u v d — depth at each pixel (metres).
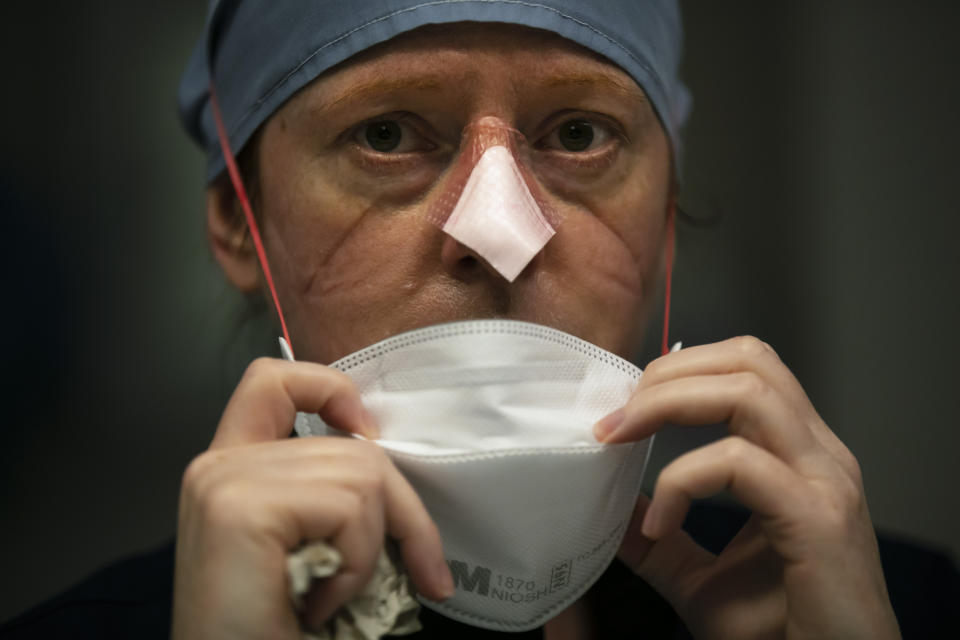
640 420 0.84
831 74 2.48
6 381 2.21
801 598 0.80
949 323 2.45
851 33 2.47
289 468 0.73
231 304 1.64
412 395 0.89
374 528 0.73
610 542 0.93
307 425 0.91
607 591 1.11
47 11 2.24
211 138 1.28
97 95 2.26
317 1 1.02
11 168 2.22
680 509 0.80
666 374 0.85
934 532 2.42
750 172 2.48
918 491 2.44
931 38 2.45
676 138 1.27
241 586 0.69
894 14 2.46
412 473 0.86
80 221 2.25
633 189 1.08
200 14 2.30
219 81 1.21
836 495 0.81
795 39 2.48
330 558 0.69
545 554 0.90
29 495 2.22
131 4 2.27
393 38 0.98
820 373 2.46
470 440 0.87
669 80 1.21
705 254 2.44
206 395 2.27
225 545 0.69
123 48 2.27
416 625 0.78
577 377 0.90
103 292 2.25
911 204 2.46
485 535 0.88
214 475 0.73
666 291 1.20
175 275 2.28
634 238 1.08
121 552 2.24
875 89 2.47
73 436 2.24
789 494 0.79
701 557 0.97
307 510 0.70
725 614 0.92
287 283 1.07
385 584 0.76
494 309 0.97
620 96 1.05
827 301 2.47
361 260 0.99
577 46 1.02
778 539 0.80
